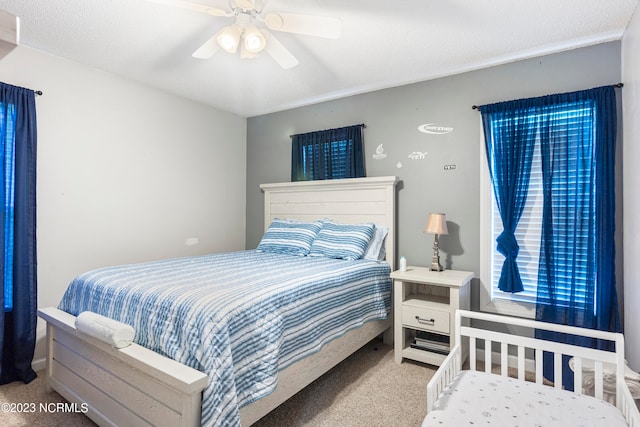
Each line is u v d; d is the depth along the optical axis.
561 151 2.49
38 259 2.63
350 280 2.49
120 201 3.14
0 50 0.50
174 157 3.60
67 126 2.78
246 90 3.50
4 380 2.37
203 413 1.36
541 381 1.65
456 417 1.31
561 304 2.45
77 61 2.82
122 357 1.60
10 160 2.43
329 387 2.35
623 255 2.28
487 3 2.02
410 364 2.74
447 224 3.05
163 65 2.91
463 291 2.65
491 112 2.78
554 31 2.33
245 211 4.43
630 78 2.13
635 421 1.18
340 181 3.46
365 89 3.46
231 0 1.78
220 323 1.49
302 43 2.51
